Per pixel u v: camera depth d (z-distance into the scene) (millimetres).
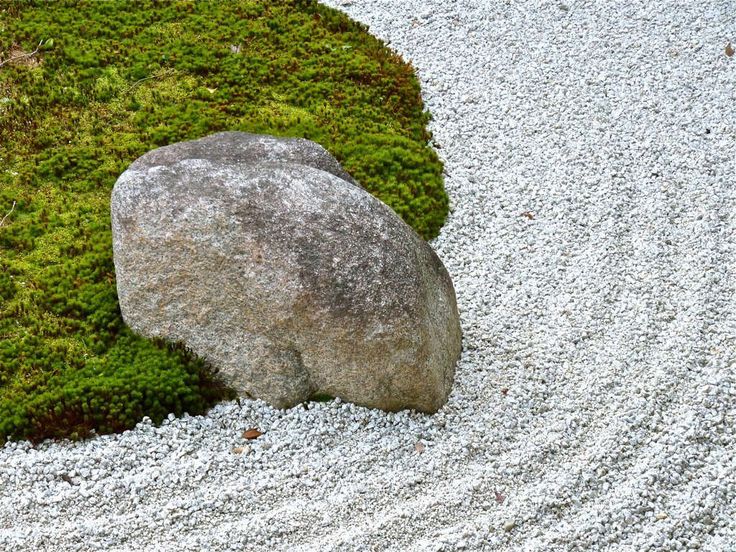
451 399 3045
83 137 3467
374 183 3424
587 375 3080
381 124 3572
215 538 2852
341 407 3000
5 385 2994
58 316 3098
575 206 3400
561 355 3115
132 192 2971
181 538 2854
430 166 3480
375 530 2859
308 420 2992
